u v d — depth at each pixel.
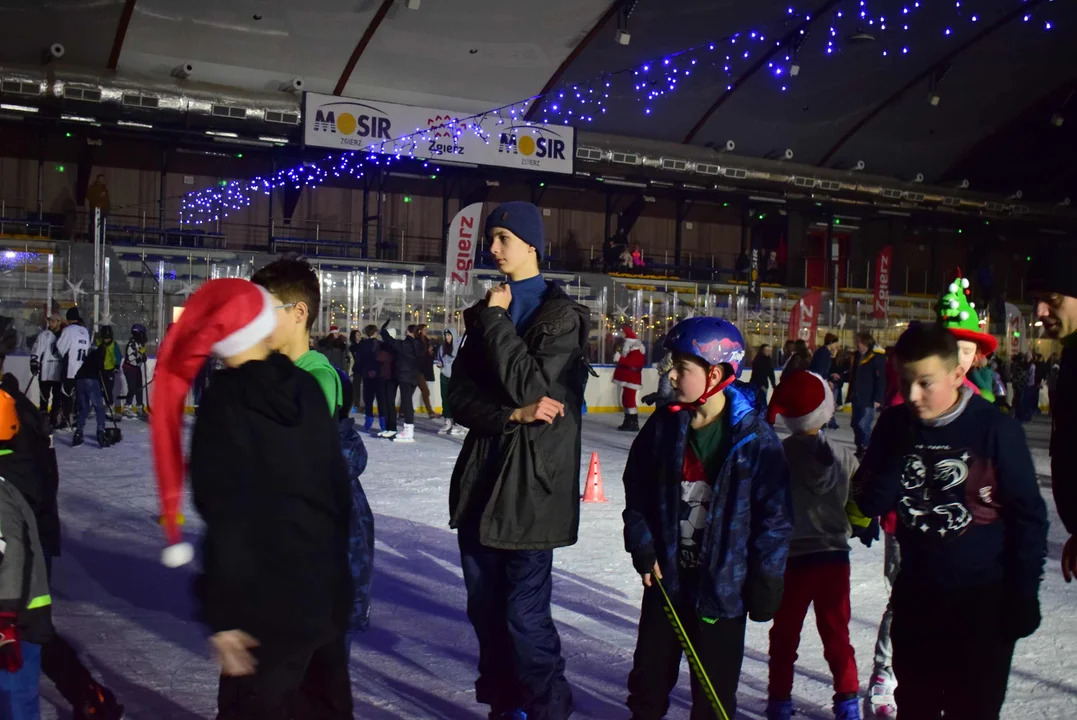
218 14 23.27
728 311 24.72
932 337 2.85
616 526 8.01
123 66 23.75
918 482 2.93
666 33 27.20
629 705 3.19
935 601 2.90
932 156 36.19
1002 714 4.05
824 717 3.98
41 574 3.04
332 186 29.30
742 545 3.06
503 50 26.17
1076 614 5.75
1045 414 27.62
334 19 24.03
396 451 13.19
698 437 3.18
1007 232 40.28
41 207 25.02
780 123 32.38
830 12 28.11
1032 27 30.97
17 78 22.14
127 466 11.12
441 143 25.94
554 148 27.64
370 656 4.64
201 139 25.08
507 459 3.38
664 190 32.22
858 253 37.97
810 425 3.65
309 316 3.18
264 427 2.30
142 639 4.81
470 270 19.72
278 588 2.28
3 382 3.58
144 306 19.16
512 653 3.41
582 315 3.44
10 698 2.99
